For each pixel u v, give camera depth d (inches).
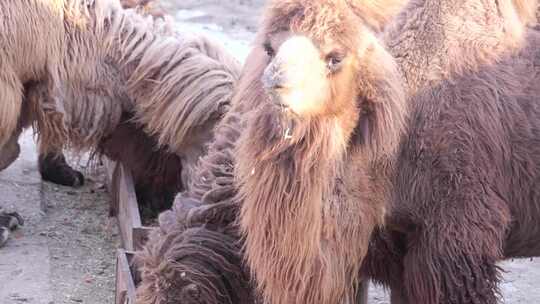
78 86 506.0
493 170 344.2
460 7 355.9
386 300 476.7
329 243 315.6
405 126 332.2
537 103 357.4
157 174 532.1
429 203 338.6
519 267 513.7
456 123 340.5
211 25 890.7
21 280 469.4
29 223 534.6
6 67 483.5
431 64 347.6
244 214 319.6
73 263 497.0
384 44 349.1
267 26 310.7
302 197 306.8
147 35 508.4
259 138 308.2
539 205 361.1
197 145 493.7
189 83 490.9
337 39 301.4
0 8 477.7
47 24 492.1
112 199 548.4
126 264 399.5
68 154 613.6
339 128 308.8
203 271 344.8
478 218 336.8
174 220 364.5
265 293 323.9
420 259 339.9
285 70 290.7
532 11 372.2
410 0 361.1
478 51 351.9
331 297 320.2
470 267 333.7
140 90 503.8
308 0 303.1
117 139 526.9
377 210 330.3
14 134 519.8
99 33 506.0
